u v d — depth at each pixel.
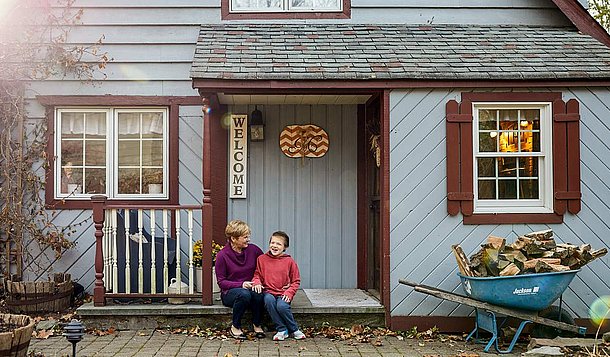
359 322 6.86
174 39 8.14
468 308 6.85
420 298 6.85
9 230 7.95
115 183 8.07
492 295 6.11
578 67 7.00
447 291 6.75
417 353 5.87
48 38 8.05
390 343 6.30
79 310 6.60
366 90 6.98
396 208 6.90
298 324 6.81
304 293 7.76
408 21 8.25
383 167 6.93
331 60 7.11
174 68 8.12
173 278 7.29
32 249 7.99
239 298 6.37
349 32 7.94
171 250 7.47
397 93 6.93
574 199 6.88
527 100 6.93
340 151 8.27
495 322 6.15
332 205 8.24
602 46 7.56
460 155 6.90
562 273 6.04
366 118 8.18
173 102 8.08
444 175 6.92
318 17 8.25
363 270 8.20
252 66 6.89
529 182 7.00
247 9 8.27
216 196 8.11
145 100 8.05
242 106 8.19
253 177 8.19
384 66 6.98
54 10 8.05
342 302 7.12
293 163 8.23
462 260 6.39
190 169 8.09
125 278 6.88
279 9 8.27
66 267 8.00
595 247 6.89
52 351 5.71
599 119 6.93
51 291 7.34
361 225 8.21
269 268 6.60
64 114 8.12
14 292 7.29
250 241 8.16
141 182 8.09
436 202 6.91
